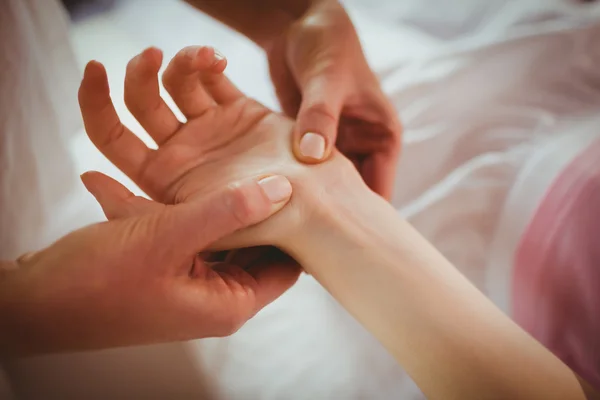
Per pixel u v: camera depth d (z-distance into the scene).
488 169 0.57
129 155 0.52
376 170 0.57
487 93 0.61
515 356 0.47
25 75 0.54
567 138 0.57
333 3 0.58
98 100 0.50
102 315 0.47
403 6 0.80
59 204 0.57
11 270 0.47
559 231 0.53
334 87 0.54
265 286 0.51
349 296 0.50
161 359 0.53
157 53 0.49
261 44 0.62
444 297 0.48
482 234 0.55
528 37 0.62
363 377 0.53
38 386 0.52
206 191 0.51
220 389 0.52
